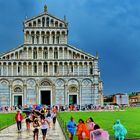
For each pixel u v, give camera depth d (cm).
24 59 13375
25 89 13362
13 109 12875
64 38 13588
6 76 13312
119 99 17038
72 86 13500
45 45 13475
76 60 13500
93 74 13462
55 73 13500
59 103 13450
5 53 13325
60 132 5397
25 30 13462
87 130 3650
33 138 4538
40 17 13600
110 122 6744
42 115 4819
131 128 5497
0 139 4491
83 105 13400
